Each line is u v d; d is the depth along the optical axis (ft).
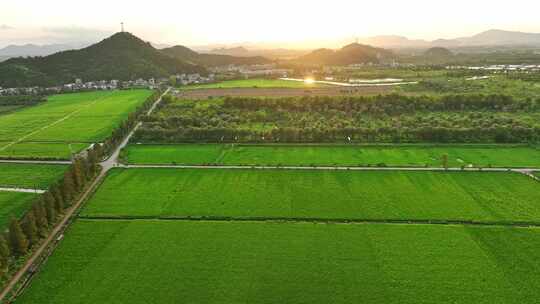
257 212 331.16
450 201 343.87
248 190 375.45
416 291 231.91
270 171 422.82
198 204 347.56
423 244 279.08
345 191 368.48
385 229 300.61
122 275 250.98
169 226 311.06
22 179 420.77
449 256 264.52
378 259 262.67
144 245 284.41
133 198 361.51
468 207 332.39
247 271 252.62
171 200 356.59
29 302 228.43
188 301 226.99
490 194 355.97
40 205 302.25
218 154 485.56
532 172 405.80
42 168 456.04
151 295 232.32
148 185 390.63
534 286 234.17
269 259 264.93
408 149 486.79
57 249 280.92
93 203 352.08
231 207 341.00
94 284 242.99
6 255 251.19
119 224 314.96
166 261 264.72
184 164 450.30
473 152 470.80
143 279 246.68
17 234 268.82
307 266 256.93
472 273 246.88
